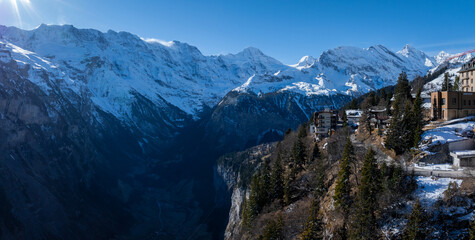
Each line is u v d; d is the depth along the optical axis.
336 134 102.50
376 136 85.00
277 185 84.69
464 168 59.06
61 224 161.25
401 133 72.19
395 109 81.06
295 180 86.25
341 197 59.78
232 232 135.38
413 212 47.47
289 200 79.50
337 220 57.78
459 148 66.38
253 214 85.75
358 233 50.81
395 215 50.75
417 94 83.62
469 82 110.06
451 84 134.00
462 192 49.47
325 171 79.50
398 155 71.25
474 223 42.84
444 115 84.06
